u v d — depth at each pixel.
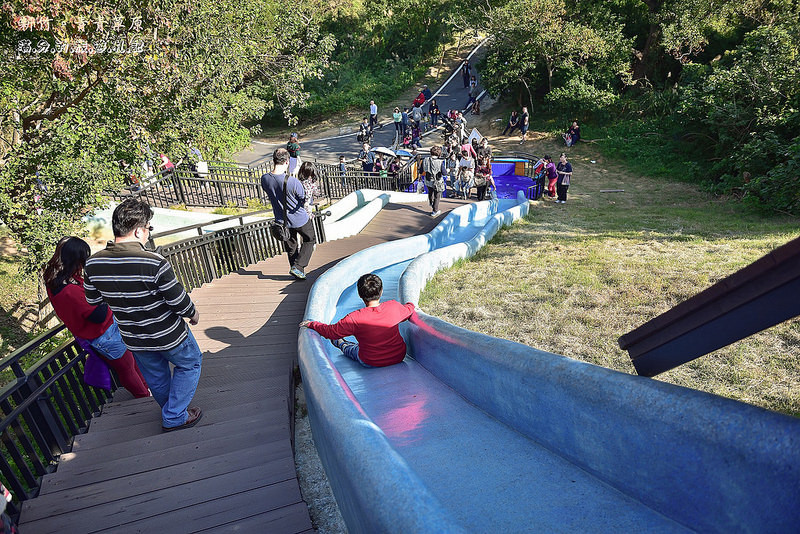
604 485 2.40
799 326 5.74
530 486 2.46
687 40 28.11
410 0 44.59
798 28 19.98
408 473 1.82
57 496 3.23
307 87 42.47
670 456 2.02
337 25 45.56
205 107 13.74
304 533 2.83
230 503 3.08
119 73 11.14
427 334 4.58
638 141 26.86
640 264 9.09
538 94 34.84
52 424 3.84
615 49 30.31
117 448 3.75
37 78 11.43
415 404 3.86
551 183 20.00
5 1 9.13
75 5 9.52
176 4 12.10
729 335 1.90
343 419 2.34
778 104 18.56
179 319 3.77
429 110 37.59
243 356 5.41
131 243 3.47
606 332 6.37
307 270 8.86
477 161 19.89
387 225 13.54
